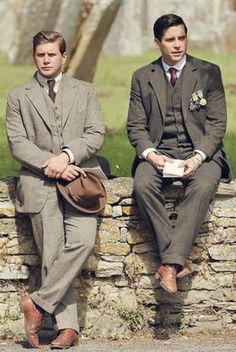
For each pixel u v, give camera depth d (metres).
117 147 14.70
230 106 18.12
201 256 10.05
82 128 9.66
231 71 22.70
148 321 10.02
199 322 10.07
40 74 9.66
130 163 13.41
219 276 10.09
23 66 22.86
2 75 21.08
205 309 10.08
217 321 10.09
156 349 9.45
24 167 9.62
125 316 9.96
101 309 9.95
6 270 9.88
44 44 9.58
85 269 9.91
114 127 16.25
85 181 9.45
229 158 13.88
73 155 9.48
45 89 9.66
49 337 9.80
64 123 9.60
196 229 9.59
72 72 19.31
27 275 9.89
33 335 9.36
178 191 9.94
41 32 9.62
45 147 9.59
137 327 9.98
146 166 9.73
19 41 23.05
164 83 9.91
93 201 9.45
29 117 9.62
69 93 9.66
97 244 9.92
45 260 9.46
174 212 9.96
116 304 9.96
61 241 9.48
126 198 9.95
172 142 9.91
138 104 9.98
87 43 19.39
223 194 10.02
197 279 10.06
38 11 22.50
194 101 9.86
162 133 9.91
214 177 9.67
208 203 9.65
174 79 9.90
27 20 22.86
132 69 23.08
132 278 9.98
